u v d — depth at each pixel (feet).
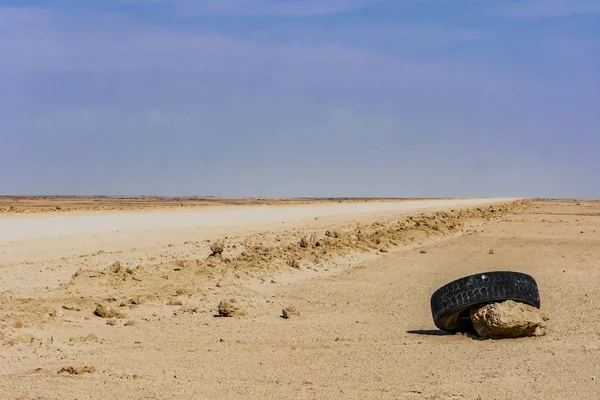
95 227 138.82
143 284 78.43
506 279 56.49
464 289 56.39
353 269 100.99
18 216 169.17
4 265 88.12
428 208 320.09
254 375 44.75
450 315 57.11
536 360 48.73
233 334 58.03
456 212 261.24
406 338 57.06
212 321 63.52
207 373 45.06
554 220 227.40
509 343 54.29
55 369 45.50
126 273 81.71
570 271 100.37
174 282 80.69
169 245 113.91
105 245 111.96
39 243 110.52
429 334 58.80
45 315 61.31
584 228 188.55
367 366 47.32
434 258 115.14
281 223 175.32
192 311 68.28
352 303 74.64
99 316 63.82
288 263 98.99
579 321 63.67
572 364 47.62
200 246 112.47
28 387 40.88
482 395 40.60
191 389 41.24
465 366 47.29
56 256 98.02
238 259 98.43
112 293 73.82
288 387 42.01
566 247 134.92
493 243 142.31
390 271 99.45
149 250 106.83
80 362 47.50
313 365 47.52
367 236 138.72
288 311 67.21
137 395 39.91
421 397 40.14
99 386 41.55
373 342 55.31
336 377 44.45
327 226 165.78
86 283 75.46
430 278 93.15
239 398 39.70
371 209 296.92
